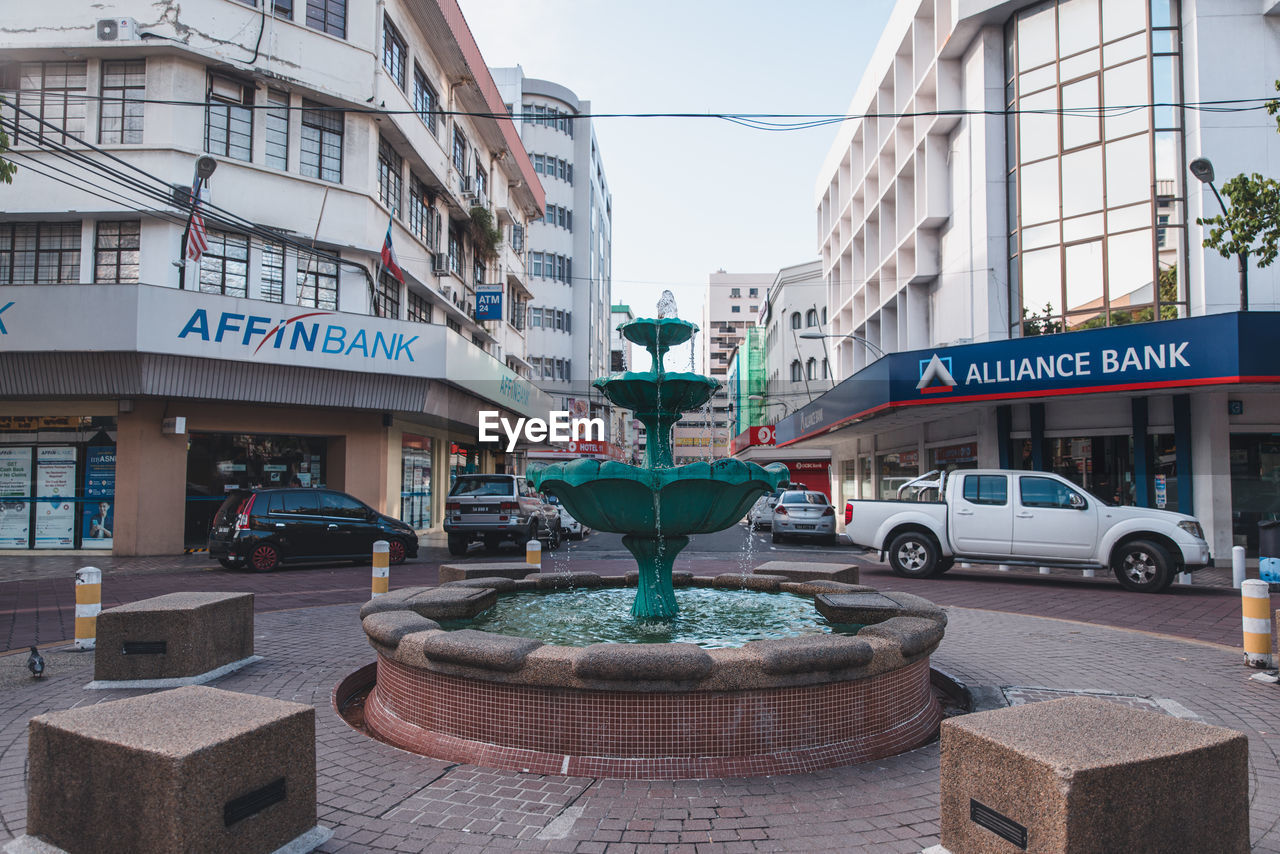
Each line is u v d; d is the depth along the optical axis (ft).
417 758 13.99
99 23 53.47
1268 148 51.65
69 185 49.98
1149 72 54.03
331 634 25.84
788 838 10.93
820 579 25.53
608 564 51.34
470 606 19.21
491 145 101.30
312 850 10.43
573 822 11.39
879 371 60.18
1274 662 21.59
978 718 10.04
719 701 13.33
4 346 49.88
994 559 41.60
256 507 46.78
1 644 25.04
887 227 90.84
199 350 52.47
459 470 95.50
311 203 61.36
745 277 360.48
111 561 51.62
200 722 9.98
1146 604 34.83
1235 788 9.10
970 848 9.52
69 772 9.60
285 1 60.39
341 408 61.52
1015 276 59.98
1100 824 8.27
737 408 212.23
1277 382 43.80
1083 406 56.08
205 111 56.85
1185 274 52.65
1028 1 59.21
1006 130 61.57
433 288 76.54
